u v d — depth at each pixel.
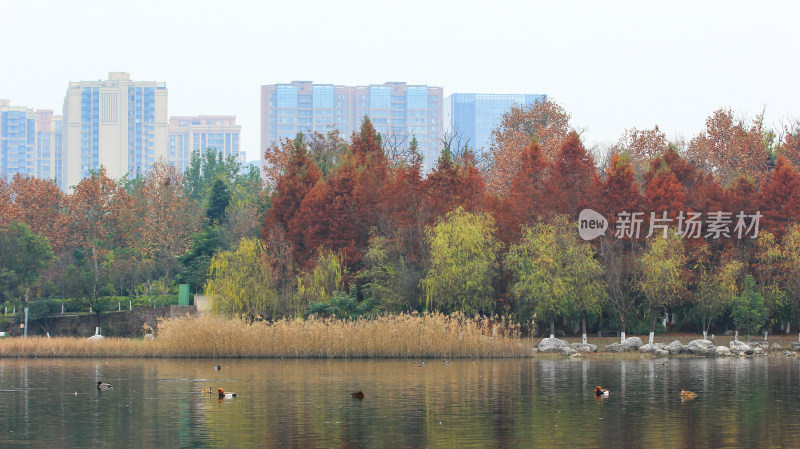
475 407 31.86
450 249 66.56
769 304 68.81
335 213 73.50
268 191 96.94
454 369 47.09
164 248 99.88
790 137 94.31
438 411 30.92
